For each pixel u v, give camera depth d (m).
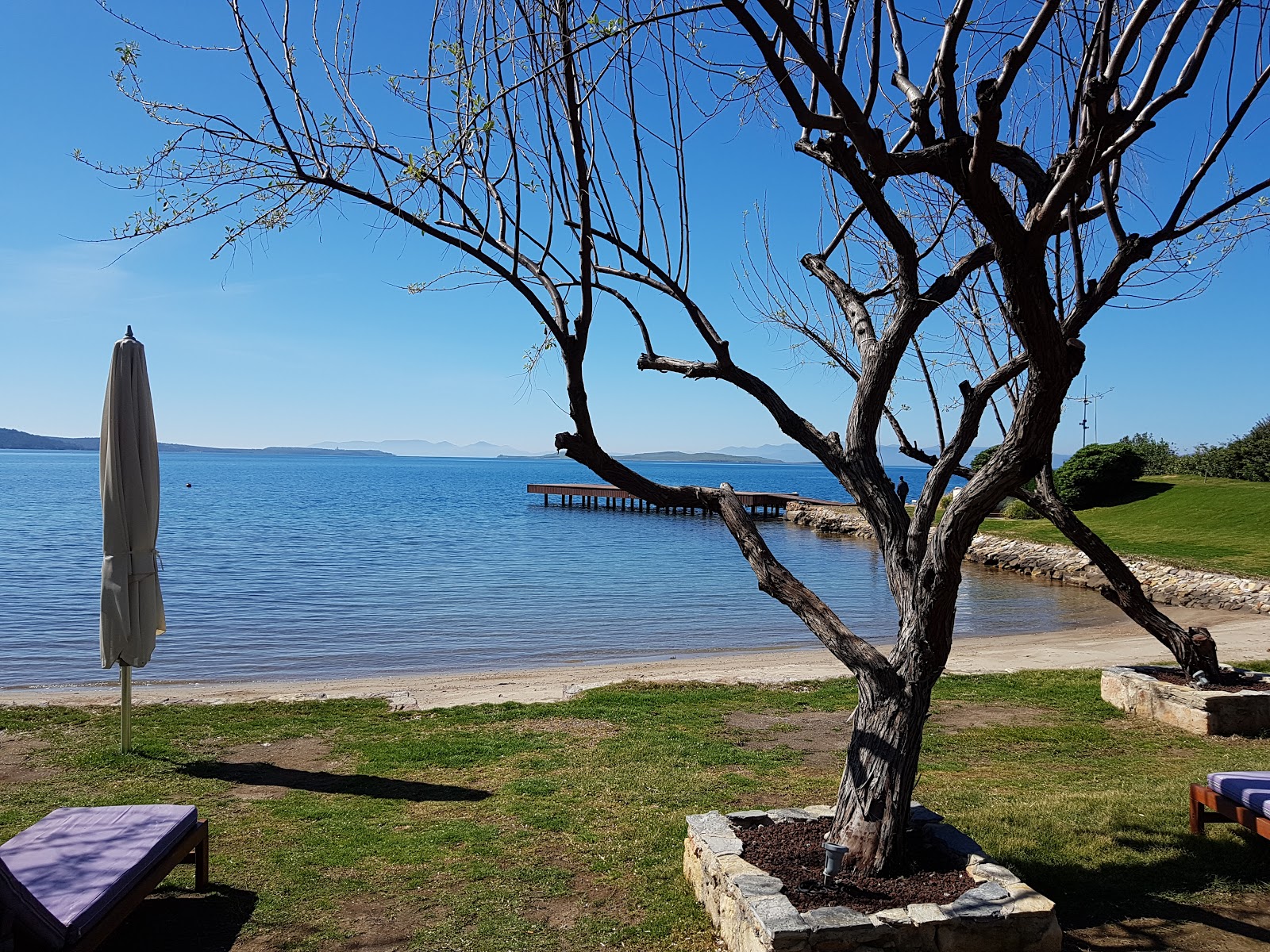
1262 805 4.88
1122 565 8.96
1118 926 4.40
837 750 8.09
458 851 5.55
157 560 7.79
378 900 4.87
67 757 7.71
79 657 15.01
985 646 16.08
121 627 7.57
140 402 7.60
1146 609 9.02
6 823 6.02
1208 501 34.66
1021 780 7.05
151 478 7.64
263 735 8.52
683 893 4.82
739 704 10.06
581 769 7.44
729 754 7.93
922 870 4.29
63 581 25.06
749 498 62.25
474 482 133.88
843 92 3.64
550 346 4.71
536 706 9.89
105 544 7.55
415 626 18.83
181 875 5.18
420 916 4.67
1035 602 24.20
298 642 16.94
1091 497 39.84
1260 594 20.66
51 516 52.94
